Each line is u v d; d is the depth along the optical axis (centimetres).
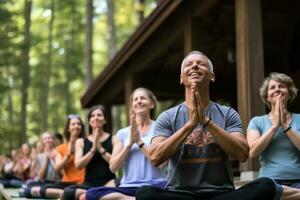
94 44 3416
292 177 416
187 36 854
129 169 493
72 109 3091
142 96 513
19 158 1122
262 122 443
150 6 2784
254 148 417
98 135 570
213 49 1015
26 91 1950
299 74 1015
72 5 2745
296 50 1065
